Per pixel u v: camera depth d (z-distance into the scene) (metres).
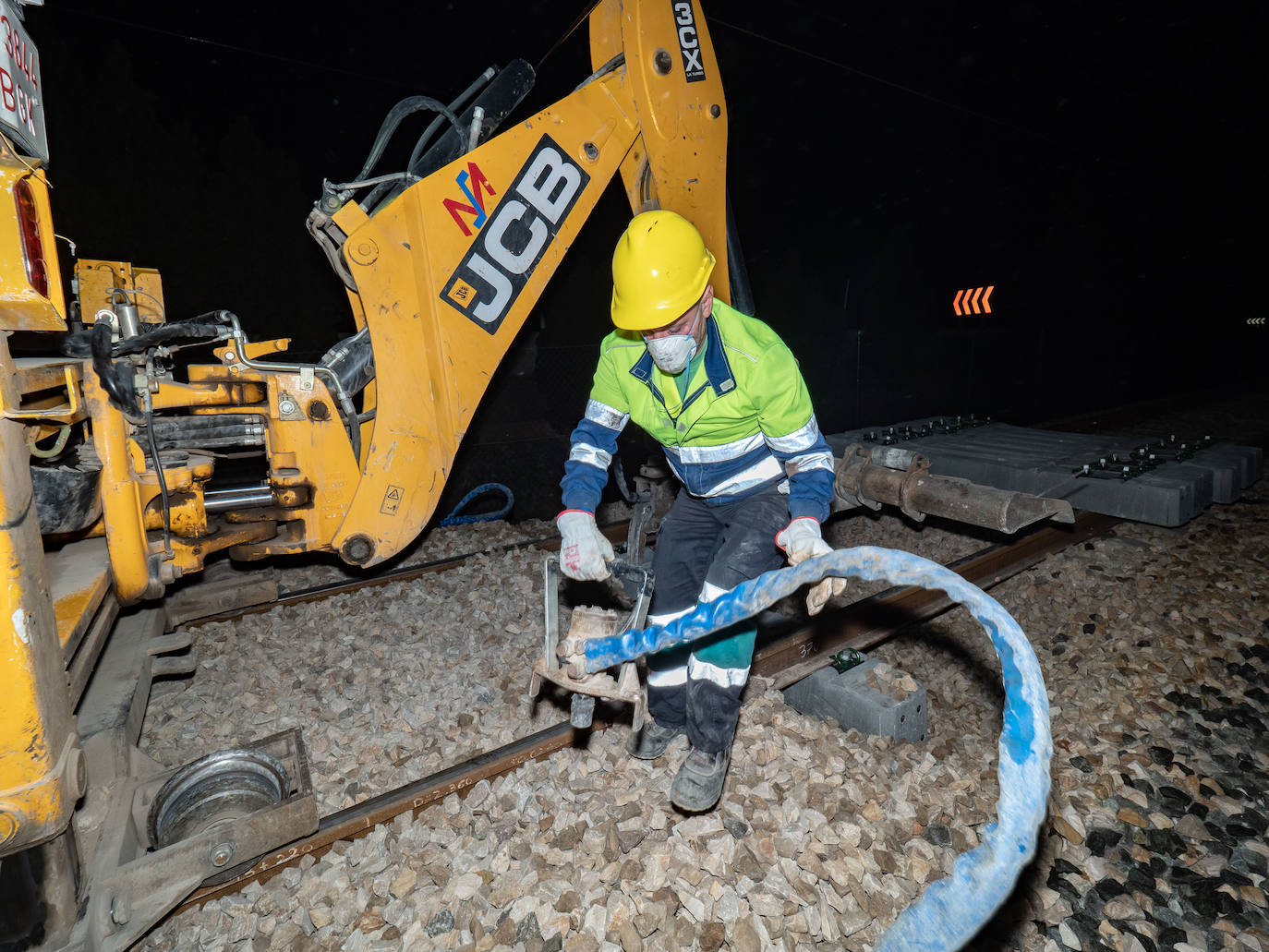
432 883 2.16
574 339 8.62
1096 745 3.05
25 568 1.53
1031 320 13.59
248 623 3.84
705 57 3.56
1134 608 4.19
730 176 11.92
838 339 11.53
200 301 7.99
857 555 1.47
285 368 3.02
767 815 2.34
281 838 2.12
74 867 1.77
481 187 3.17
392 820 2.38
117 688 2.58
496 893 2.07
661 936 1.96
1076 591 4.41
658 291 1.85
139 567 2.67
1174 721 3.23
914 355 12.34
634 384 2.16
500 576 4.50
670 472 5.49
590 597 4.18
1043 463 5.27
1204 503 4.97
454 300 3.21
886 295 12.63
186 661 3.05
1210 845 2.54
